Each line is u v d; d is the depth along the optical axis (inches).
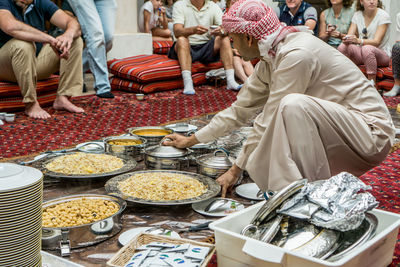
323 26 291.3
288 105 77.1
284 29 85.9
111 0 222.1
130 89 235.5
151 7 296.2
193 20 250.5
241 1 86.8
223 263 61.5
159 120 171.0
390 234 64.2
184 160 103.4
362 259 57.9
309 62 82.1
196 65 258.5
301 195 63.2
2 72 172.1
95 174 91.9
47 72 184.4
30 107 173.2
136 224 79.1
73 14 217.2
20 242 49.6
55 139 139.7
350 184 64.1
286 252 54.7
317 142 78.4
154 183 87.0
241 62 266.7
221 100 221.3
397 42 239.0
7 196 47.7
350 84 86.4
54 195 90.8
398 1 336.8
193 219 82.0
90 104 199.2
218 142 113.7
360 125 83.1
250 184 98.8
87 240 69.7
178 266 57.6
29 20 174.7
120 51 262.4
